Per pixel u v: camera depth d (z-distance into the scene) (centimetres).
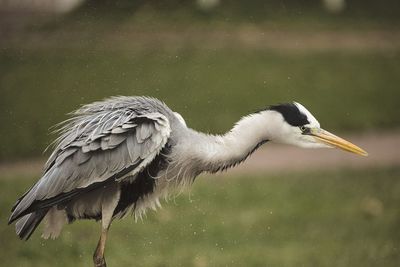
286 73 2447
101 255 868
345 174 1642
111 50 2433
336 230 1284
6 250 1099
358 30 3030
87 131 852
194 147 891
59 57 2347
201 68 2381
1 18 2645
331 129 2089
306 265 1112
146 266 1083
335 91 2356
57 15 2681
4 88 2098
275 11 3022
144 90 2169
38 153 1716
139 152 844
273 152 1834
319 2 3203
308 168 1691
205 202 1390
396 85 2469
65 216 886
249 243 1208
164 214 1303
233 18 2878
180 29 2700
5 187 1395
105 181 844
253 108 2127
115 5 2734
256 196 1450
